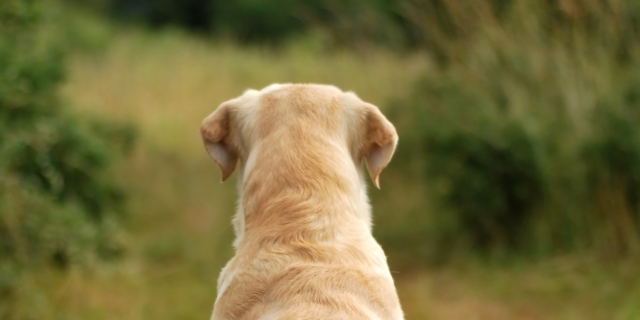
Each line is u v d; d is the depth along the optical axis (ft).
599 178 23.31
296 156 9.99
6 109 21.50
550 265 23.27
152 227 29.81
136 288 23.00
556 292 22.24
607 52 24.81
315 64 43.45
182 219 30.35
